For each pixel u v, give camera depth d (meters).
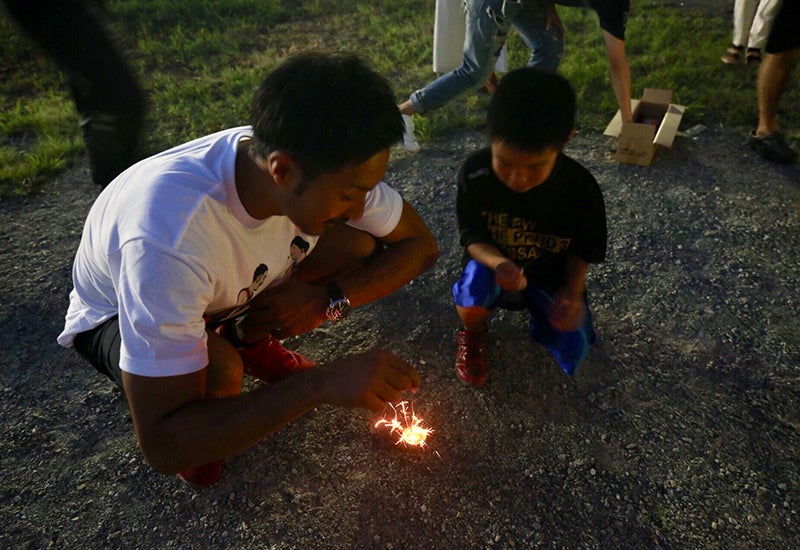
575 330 2.35
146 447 1.54
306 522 2.12
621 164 3.89
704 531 2.08
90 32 3.12
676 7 6.00
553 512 2.14
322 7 6.34
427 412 2.48
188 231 1.51
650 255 3.20
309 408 1.55
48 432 2.45
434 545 2.05
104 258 1.66
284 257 1.92
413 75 5.04
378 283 2.26
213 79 5.09
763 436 2.36
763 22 4.64
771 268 3.11
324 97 1.33
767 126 3.94
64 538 2.10
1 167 4.01
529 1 3.75
